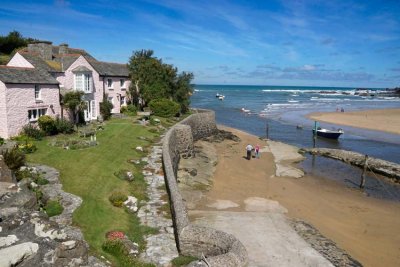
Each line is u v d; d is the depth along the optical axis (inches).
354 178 1229.7
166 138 1082.1
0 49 2476.6
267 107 3922.2
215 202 880.9
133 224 621.9
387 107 3870.6
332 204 957.2
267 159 1428.4
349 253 677.9
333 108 3759.8
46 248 438.0
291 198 971.9
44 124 1111.6
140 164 955.3
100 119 1504.7
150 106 1857.8
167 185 786.2
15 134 1040.2
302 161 1437.0
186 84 2155.5
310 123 2564.0
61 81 1379.2
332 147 1764.3
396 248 716.7
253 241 644.7
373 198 1032.2
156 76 1975.9
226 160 1355.8
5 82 989.2
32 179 698.2
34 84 1109.1
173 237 591.2
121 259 496.1
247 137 1926.7
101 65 1716.3
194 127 1665.8
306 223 781.3
